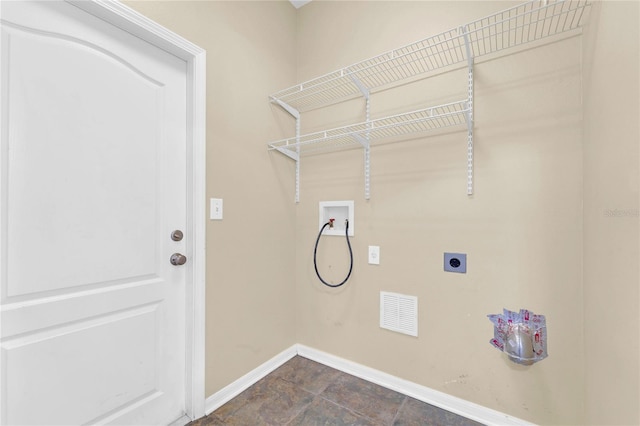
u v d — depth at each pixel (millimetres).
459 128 1499
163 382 1363
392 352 1699
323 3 2012
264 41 1856
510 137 1368
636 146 683
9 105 932
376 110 1774
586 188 1138
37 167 986
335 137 1663
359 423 1406
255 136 1781
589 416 1105
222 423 1404
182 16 1377
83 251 1097
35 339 985
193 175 1425
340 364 1889
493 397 1405
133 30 1217
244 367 1694
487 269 1420
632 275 705
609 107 868
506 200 1376
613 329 835
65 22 1048
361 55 1827
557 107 1265
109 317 1177
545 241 1289
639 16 662
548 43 1285
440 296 1548
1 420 922
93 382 1126
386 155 1731
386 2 1742
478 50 1443
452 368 1512
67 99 1051
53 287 1023
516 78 1356
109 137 1168
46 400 1008
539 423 1299
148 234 1305
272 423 1406
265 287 1849
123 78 1212
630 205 716
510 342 1299
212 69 1518
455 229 1506
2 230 921
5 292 927
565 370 1245
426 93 1601
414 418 1444
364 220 1810
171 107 1391
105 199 1157
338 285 1909
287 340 2027
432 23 1580
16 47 942
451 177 1520
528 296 1324
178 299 1426
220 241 1556
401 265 1671
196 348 1426
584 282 1175
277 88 1947
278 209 1956
